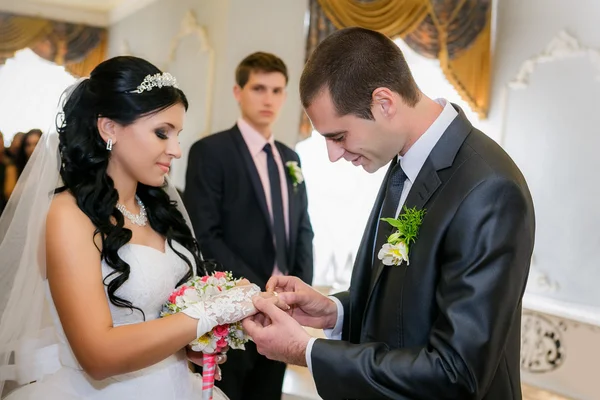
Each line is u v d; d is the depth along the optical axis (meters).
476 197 1.56
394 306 1.68
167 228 2.16
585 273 4.27
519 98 4.73
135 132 1.91
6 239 1.94
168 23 6.41
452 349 1.50
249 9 5.41
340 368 1.60
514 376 1.73
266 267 3.32
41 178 1.88
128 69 1.90
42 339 1.99
